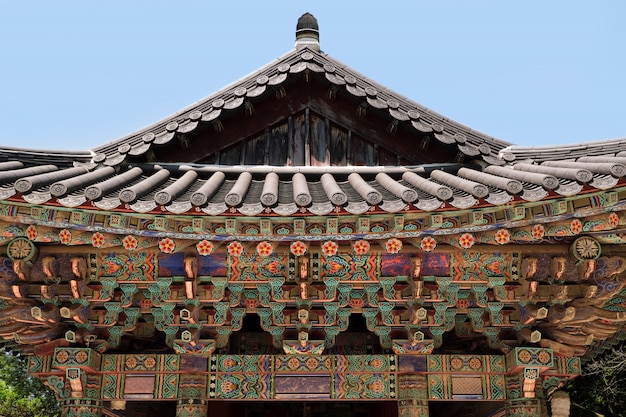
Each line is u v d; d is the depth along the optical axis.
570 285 6.60
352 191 6.70
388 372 7.07
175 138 7.68
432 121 7.85
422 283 6.55
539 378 7.12
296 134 8.12
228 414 9.15
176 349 6.91
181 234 5.90
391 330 7.09
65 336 6.75
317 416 10.26
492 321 6.92
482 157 7.51
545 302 6.71
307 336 6.83
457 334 7.43
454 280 6.64
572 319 6.61
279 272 6.61
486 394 7.05
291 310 6.93
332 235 5.86
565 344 6.99
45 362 6.96
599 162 6.35
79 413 6.83
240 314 6.94
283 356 7.11
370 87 8.07
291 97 8.16
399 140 8.02
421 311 6.63
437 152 7.93
